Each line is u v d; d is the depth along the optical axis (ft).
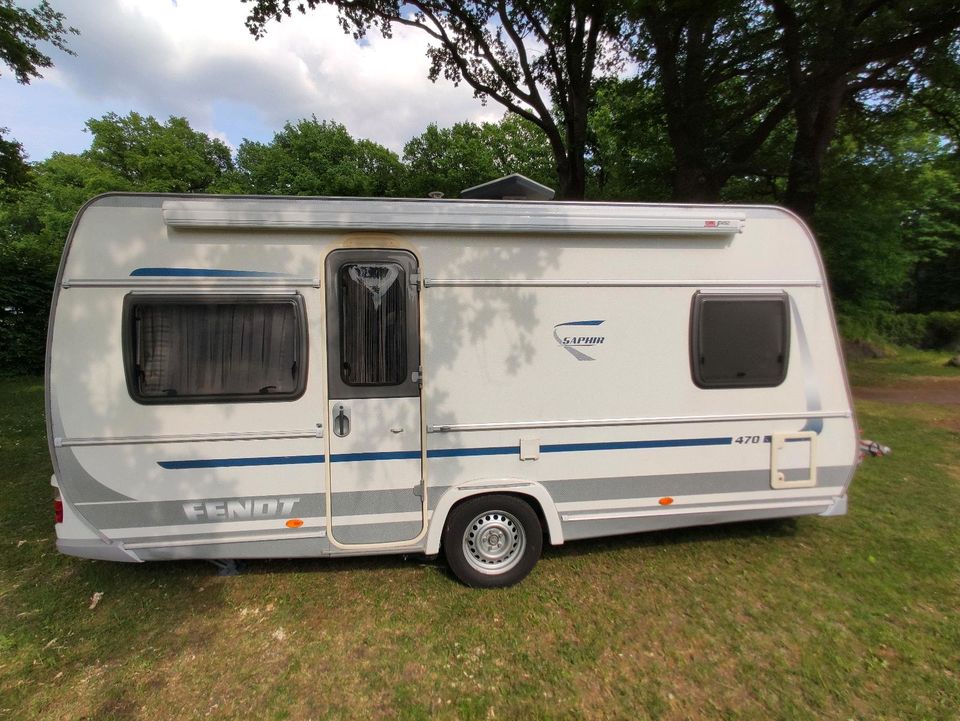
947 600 11.50
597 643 10.07
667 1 25.59
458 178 91.25
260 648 9.93
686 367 12.20
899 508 16.21
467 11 35.60
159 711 8.50
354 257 10.92
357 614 10.89
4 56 32.09
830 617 10.91
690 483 12.43
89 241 10.23
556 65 37.11
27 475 18.67
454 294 11.27
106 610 10.98
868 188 38.63
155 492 10.60
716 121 30.96
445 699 8.77
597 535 12.28
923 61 26.73
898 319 66.64
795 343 12.65
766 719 8.39
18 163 41.86
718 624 10.67
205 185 123.85
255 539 11.06
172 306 10.45
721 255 12.30
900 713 8.50
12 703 8.59
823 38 24.27
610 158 56.39
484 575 11.81
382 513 11.33
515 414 11.59
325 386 10.91
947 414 29.01
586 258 11.73
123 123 121.80
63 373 10.21
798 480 12.86
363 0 34.53
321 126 106.22
